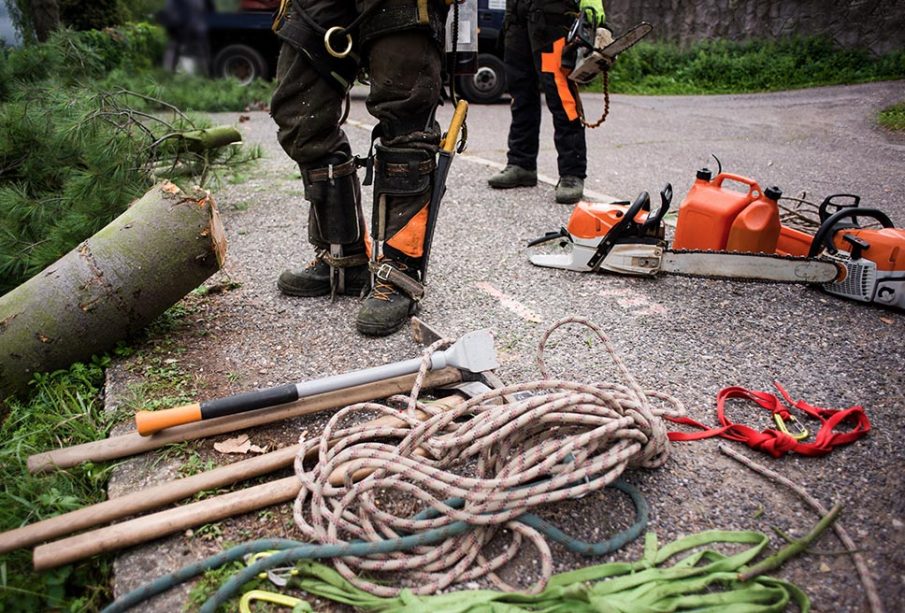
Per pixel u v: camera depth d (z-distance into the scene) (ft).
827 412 6.82
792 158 20.10
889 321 8.89
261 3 33.19
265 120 27.86
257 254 11.81
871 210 9.40
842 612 4.67
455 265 11.18
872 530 5.38
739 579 4.83
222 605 4.81
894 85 35.19
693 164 19.30
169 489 5.63
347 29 7.73
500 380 7.11
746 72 39.11
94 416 7.16
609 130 25.46
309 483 5.42
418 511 5.62
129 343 8.43
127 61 29.27
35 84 14.17
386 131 8.17
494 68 32.73
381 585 4.93
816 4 40.50
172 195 7.84
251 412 6.57
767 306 9.39
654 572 4.84
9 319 7.25
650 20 44.88
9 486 6.13
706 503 5.72
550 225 13.23
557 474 5.33
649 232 10.32
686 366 7.86
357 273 9.71
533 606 4.62
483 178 17.07
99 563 5.29
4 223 10.28
